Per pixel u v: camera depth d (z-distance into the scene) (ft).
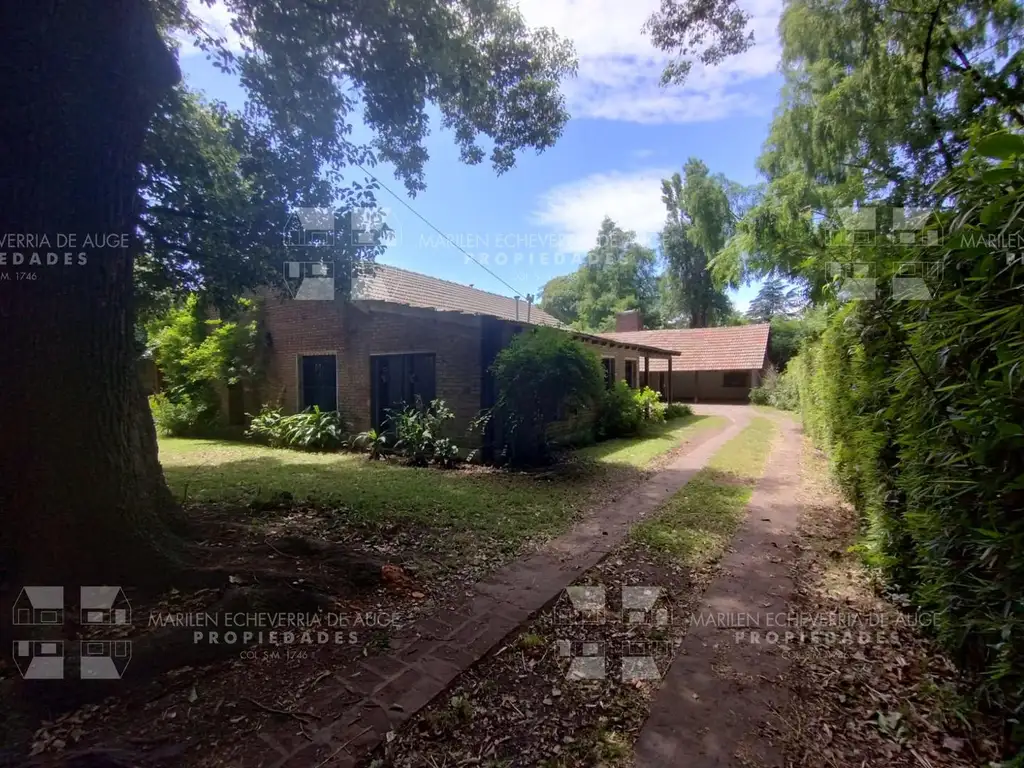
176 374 45.16
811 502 20.43
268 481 23.98
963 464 6.10
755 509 19.47
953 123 14.70
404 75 17.95
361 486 22.80
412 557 13.98
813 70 21.04
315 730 7.18
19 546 9.30
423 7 16.43
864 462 12.45
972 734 6.90
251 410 42.42
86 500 10.00
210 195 19.71
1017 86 14.80
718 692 8.15
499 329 29.58
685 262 117.08
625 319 101.91
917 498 7.47
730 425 49.42
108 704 7.64
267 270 21.76
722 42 17.39
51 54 9.18
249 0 15.64
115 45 10.00
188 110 18.92
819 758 6.63
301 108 18.58
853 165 16.79
